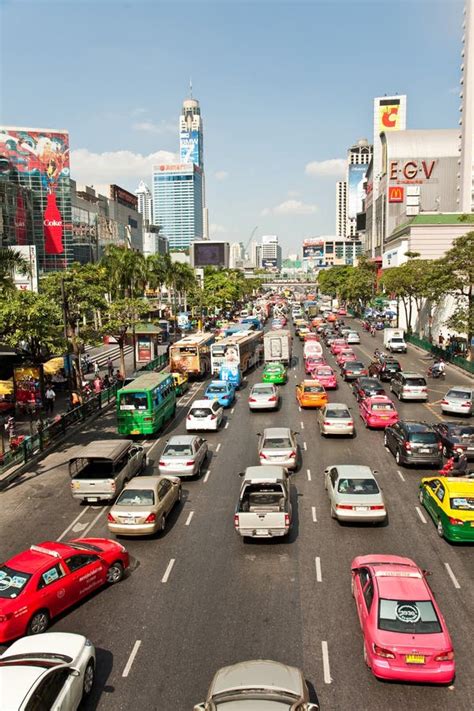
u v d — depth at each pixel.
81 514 22.16
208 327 97.19
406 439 26.02
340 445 30.02
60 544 15.92
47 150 116.06
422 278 67.88
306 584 16.00
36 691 9.89
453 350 61.25
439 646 11.35
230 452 29.45
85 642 11.96
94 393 41.78
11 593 13.68
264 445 25.80
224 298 118.38
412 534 19.28
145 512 18.94
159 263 86.31
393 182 146.38
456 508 18.19
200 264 168.25
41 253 116.06
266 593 15.56
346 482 20.23
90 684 11.81
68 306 41.28
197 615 14.58
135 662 12.73
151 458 28.75
